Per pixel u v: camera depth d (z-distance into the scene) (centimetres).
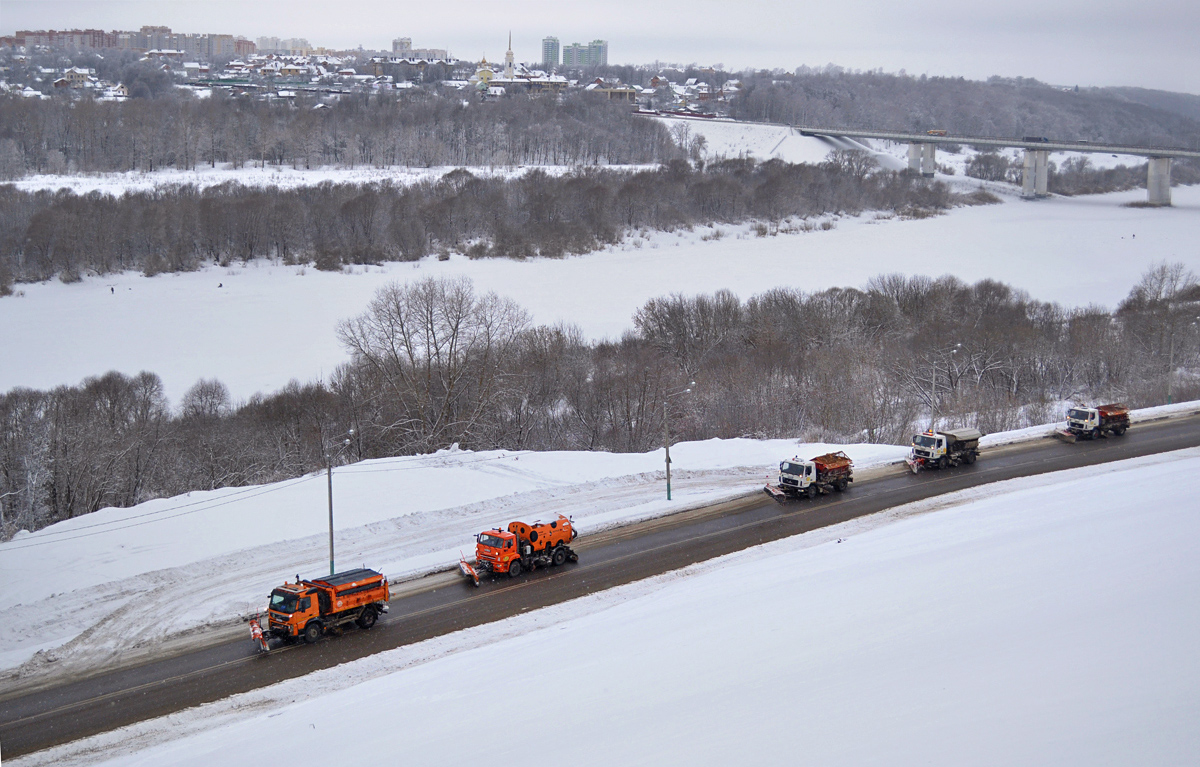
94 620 4578
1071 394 11088
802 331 12294
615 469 7206
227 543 5506
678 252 19875
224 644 4350
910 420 9756
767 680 3064
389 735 3105
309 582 4512
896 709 2595
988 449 7825
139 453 8362
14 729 3650
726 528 5931
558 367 10269
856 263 18775
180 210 18375
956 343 11131
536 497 6506
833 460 6694
